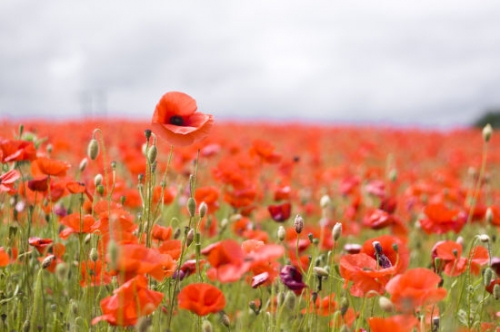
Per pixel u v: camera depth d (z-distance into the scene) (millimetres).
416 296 2053
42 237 3791
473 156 11891
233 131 15648
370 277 2359
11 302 3186
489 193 6570
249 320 3387
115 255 1959
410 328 2059
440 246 3004
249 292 3828
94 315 2713
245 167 5402
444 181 6238
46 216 3701
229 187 4973
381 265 2438
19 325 2979
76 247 3879
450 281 3914
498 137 17047
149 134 2684
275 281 3006
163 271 2340
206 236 4516
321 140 14375
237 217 4312
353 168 9719
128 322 2076
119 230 2615
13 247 3664
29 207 3475
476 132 18797
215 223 4488
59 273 2643
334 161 12047
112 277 2717
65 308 3441
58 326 3088
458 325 2896
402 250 2533
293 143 13430
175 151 6855
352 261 2436
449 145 15789
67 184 3219
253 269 2709
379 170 7176
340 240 5480
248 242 2607
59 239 3746
